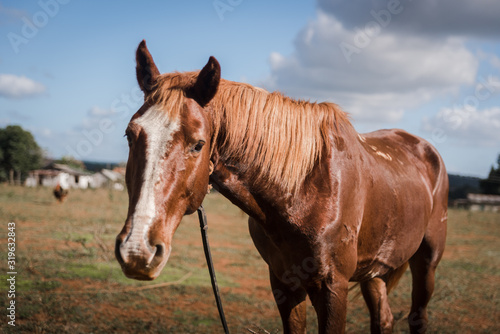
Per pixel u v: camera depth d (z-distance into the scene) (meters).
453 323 4.86
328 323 2.13
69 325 3.95
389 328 3.02
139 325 4.20
